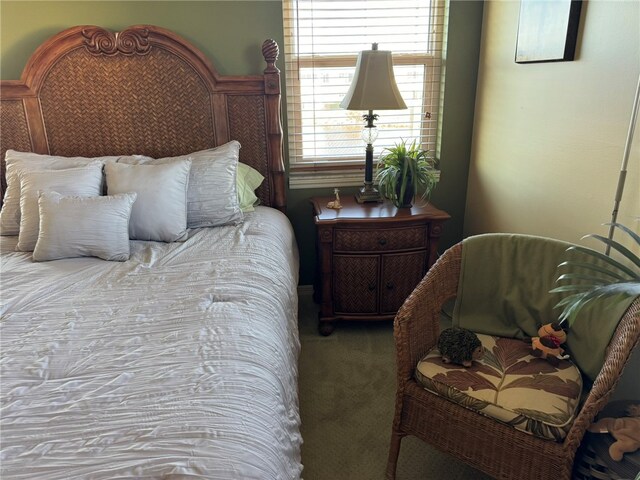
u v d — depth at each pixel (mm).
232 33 2334
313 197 2643
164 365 1076
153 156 2400
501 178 2287
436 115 2646
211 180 2107
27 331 1253
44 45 2174
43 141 2307
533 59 1891
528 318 1519
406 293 2359
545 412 1186
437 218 2201
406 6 2430
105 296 1459
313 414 1847
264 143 2424
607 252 1560
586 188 1661
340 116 2605
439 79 2574
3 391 997
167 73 2273
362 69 2133
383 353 2260
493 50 2299
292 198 2686
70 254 1785
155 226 1940
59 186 1942
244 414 931
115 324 1277
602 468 1100
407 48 2516
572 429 1119
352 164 2646
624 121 1458
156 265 1708
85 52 2209
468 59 2480
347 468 1590
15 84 2207
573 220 1750
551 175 1866
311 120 2596
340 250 2260
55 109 2273
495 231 2385
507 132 2199
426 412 1395
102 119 2316
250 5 2295
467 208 2744
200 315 1310
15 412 928
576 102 1682
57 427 883
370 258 2268
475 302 1590
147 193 1948
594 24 1561
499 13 2213
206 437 851
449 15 2396
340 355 2248
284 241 2078
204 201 2086
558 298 1461
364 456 1642
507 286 1550
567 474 1151
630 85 1425
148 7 2254
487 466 1307
